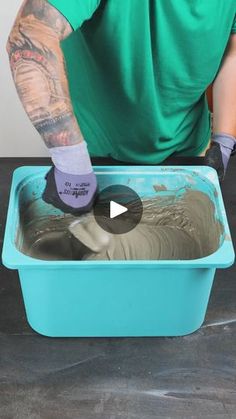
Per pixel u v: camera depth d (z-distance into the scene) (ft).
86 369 2.48
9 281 2.93
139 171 3.07
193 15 3.04
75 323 2.60
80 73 3.46
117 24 2.93
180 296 2.49
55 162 2.70
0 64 4.98
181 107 3.64
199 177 3.02
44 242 3.15
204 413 2.28
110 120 3.66
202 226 3.12
